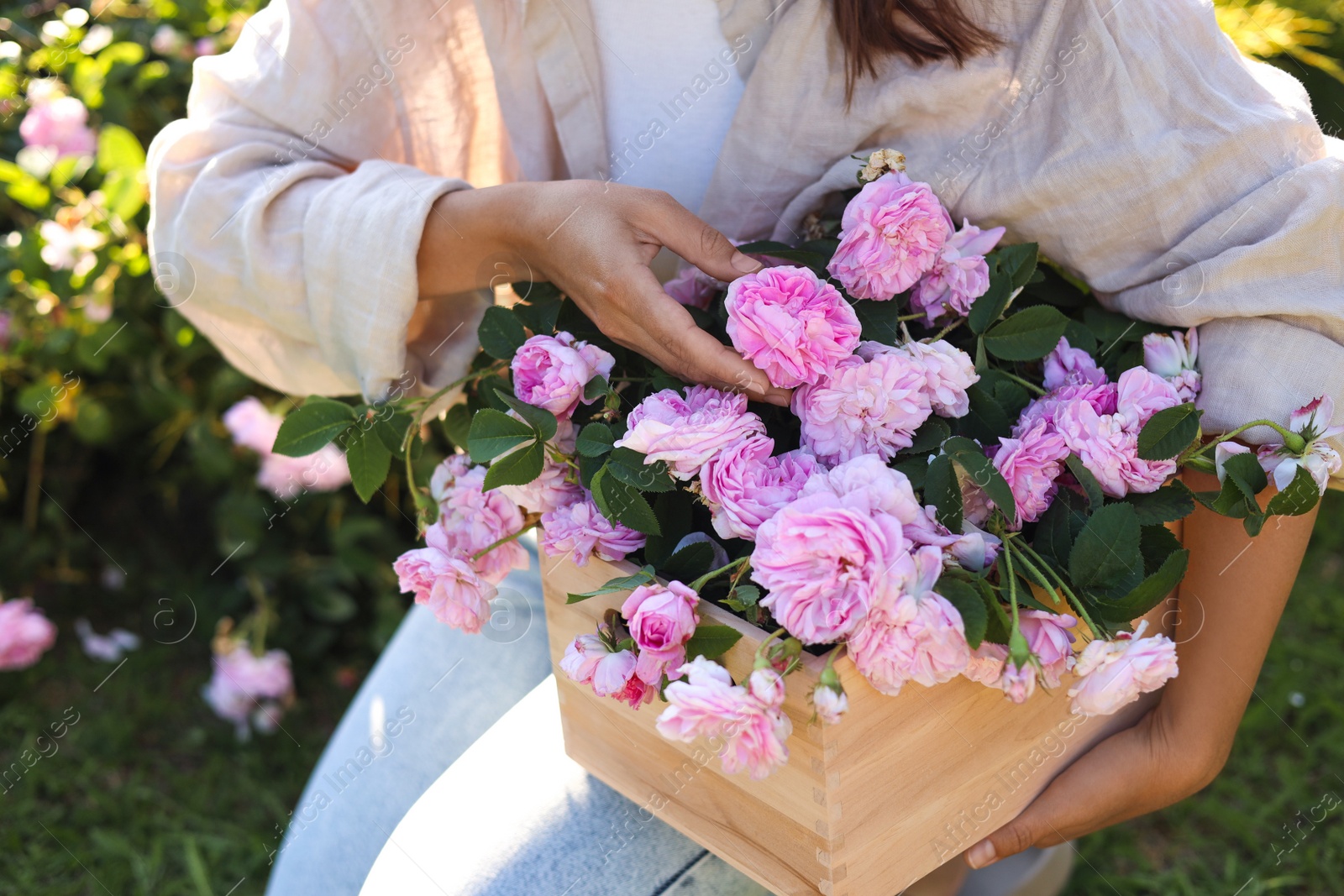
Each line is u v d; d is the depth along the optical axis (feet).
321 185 4.06
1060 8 3.73
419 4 4.10
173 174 4.09
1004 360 3.88
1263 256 3.67
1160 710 3.93
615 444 3.55
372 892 3.94
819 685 3.30
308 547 7.27
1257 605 3.84
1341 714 6.24
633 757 3.83
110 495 7.93
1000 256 3.80
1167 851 5.76
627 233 3.67
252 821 6.31
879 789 3.51
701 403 3.61
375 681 4.48
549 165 4.24
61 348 6.24
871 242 3.61
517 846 3.93
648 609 3.38
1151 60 3.70
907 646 3.28
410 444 3.95
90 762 6.69
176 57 6.36
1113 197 3.77
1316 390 3.68
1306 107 3.75
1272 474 3.68
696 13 4.01
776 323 3.46
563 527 3.62
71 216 5.90
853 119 3.90
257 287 4.05
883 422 3.54
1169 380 3.77
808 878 3.57
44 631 6.82
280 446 3.84
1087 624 3.48
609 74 4.10
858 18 3.77
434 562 3.71
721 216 4.09
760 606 3.45
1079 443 3.57
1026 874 4.82
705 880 3.86
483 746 4.12
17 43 6.49
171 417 6.92
